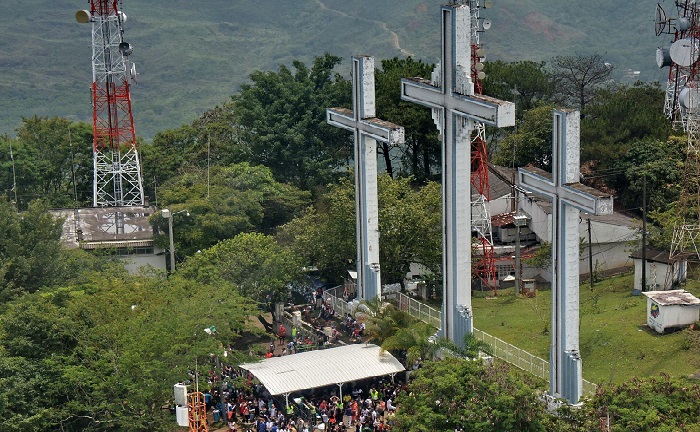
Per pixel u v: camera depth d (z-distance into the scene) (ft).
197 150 502.38
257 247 326.03
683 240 313.94
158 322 250.37
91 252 370.73
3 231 329.72
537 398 199.41
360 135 299.99
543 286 360.48
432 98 264.93
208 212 397.80
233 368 268.00
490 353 249.96
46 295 281.13
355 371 252.21
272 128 481.05
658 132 415.85
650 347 258.16
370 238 304.09
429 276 341.00
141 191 441.68
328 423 238.27
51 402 241.76
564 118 216.13
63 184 507.30
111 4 435.53
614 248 369.09
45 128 510.17
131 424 234.79
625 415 184.85
